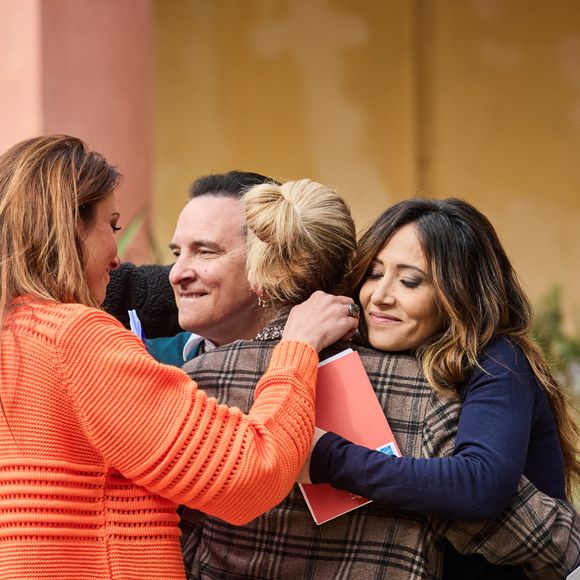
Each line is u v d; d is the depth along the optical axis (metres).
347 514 3.44
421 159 13.71
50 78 7.76
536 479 3.79
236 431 3.21
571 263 13.30
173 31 14.05
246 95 13.97
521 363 3.65
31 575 3.08
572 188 13.41
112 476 3.24
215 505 3.17
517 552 3.43
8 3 7.80
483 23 13.66
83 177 3.39
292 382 3.35
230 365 3.64
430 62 13.72
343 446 3.39
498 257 3.90
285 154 13.90
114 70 8.00
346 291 3.81
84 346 3.16
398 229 3.76
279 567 3.46
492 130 13.62
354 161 13.83
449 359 3.56
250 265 3.74
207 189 4.55
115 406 3.13
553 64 13.51
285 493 3.26
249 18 14.00
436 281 3.65
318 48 13.88
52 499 3.14
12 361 3.20
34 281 3.28
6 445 3.17
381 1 13.83
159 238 13.83
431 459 3.34
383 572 3.39
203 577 3.59
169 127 14.00
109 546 3.19
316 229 3.67
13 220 3.29
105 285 3.55
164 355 4.96
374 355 3.63
